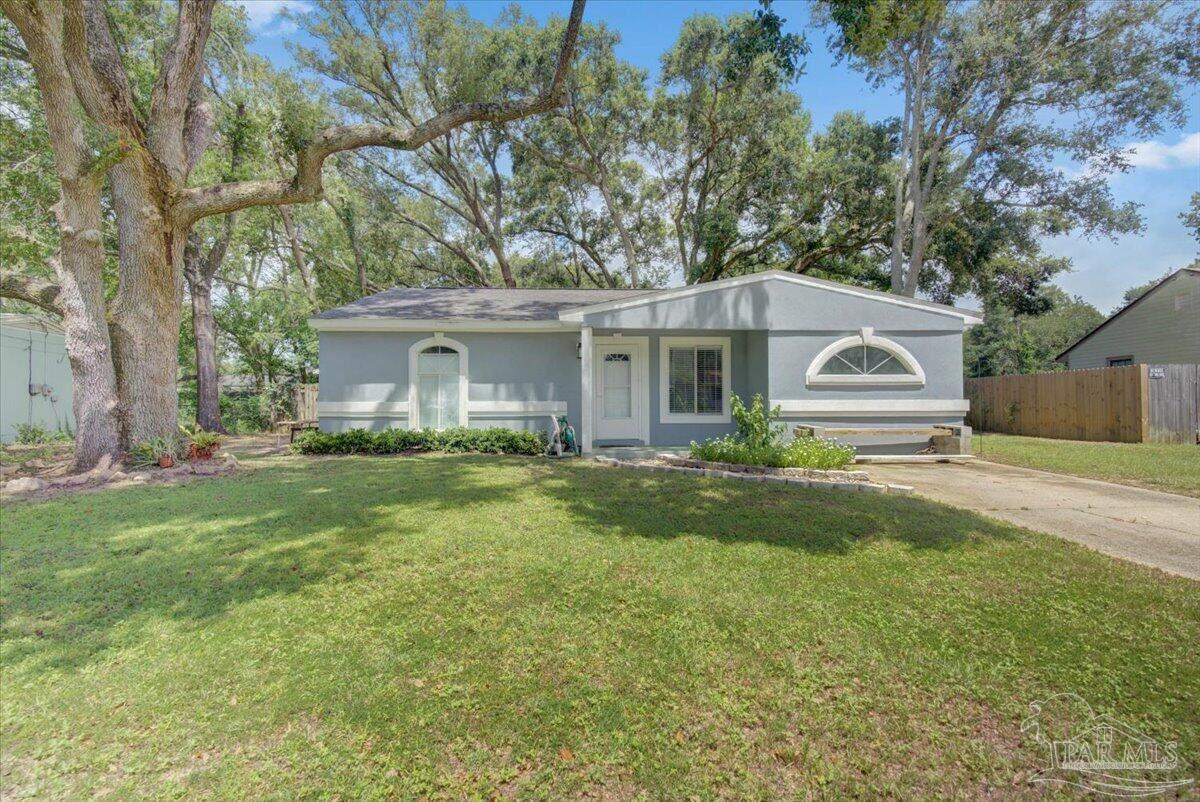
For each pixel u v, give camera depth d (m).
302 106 10.44
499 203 25.80
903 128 19.09
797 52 8.36
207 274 17.47
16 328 14.84
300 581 3.96
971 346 31.02
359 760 2.30
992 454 11.49
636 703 2.64
